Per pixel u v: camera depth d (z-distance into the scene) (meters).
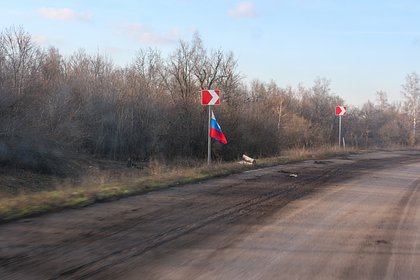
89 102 24.81
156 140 25.69
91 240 6.19
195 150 27.12
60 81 25.27
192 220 7.67
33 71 22.61
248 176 13.97
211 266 5.34
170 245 6.12
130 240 6.28
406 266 5.61
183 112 27.42
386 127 52.91
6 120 18.34
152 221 7.46
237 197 10.12
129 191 10.05
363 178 14.66
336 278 5.11
